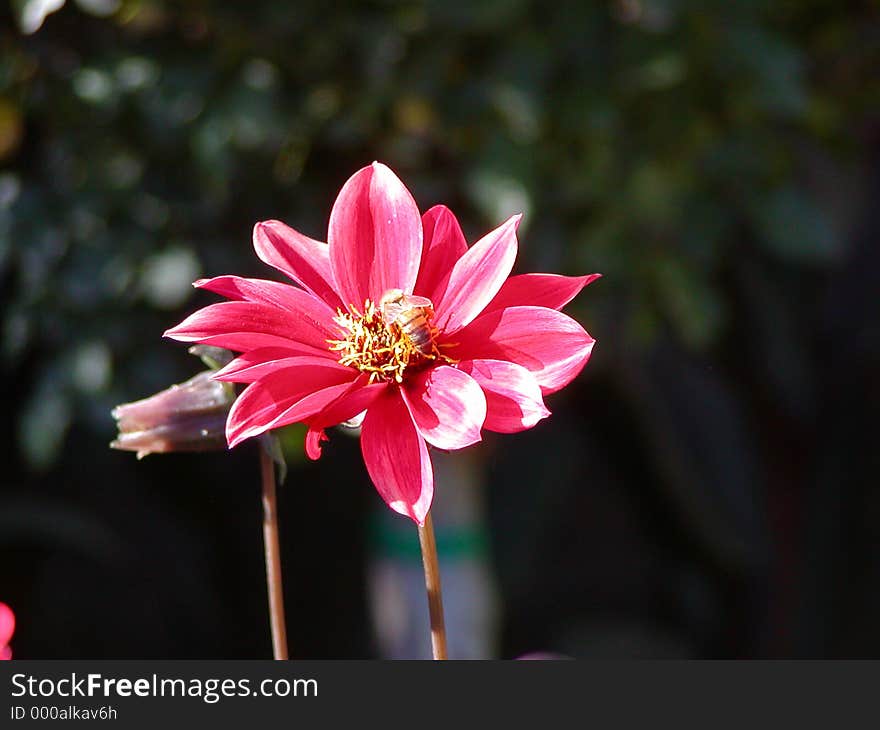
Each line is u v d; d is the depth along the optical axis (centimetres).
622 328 138
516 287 101
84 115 126
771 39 123
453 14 121
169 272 124
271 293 101
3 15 124
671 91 124
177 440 101
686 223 127
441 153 130
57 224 125
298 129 124
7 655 103
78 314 125
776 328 180
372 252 102
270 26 123
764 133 130
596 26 123
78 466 172
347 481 182
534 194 122
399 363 100
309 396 99
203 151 122
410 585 175
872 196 171
